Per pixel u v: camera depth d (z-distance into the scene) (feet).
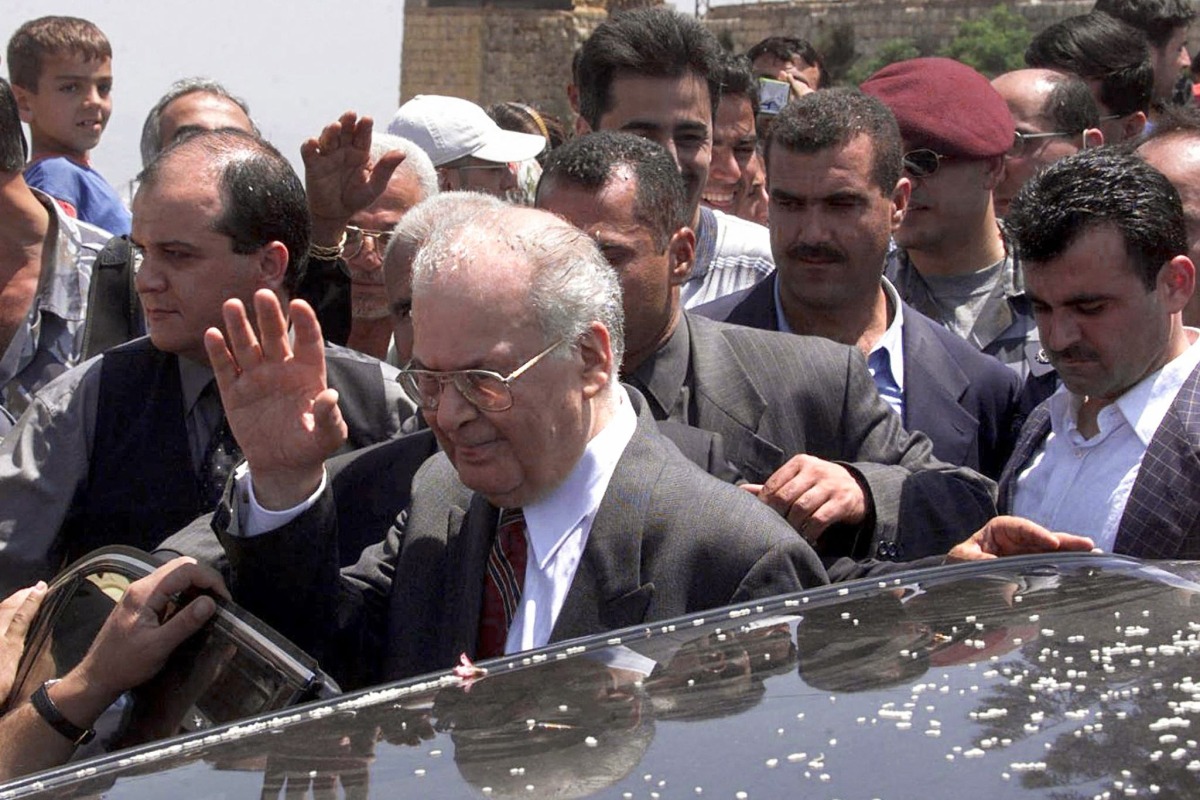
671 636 7.58
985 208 16.93
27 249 16.70
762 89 23.98
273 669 8.63
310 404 9.46
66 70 24.66
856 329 14.87
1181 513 11.44
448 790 5.96
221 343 9.41
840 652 7.03
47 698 8.88
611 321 9.69
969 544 10.02
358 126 14.33
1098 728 5.89
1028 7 118.93
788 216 14.56
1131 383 11.76
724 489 9.83
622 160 12.21
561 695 6.86
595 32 16.66
